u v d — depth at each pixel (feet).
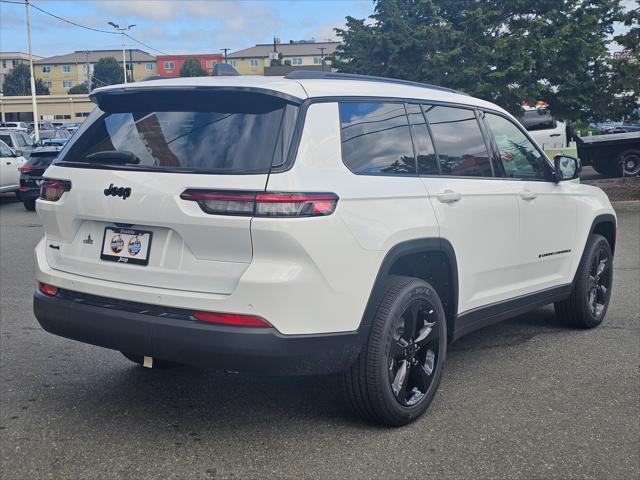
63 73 425.69
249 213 11.00
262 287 10.93
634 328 20.02
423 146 14.23
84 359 17.03
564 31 47.26
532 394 14.75
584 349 17.95
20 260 30.86
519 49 47.57
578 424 13.20
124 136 12.66
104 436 12.65
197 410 13.91
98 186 12.33
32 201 53.21
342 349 11.80
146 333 11.57
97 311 12.13
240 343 11.00
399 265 13.99
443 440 12.49
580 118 52.01
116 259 12.30
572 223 18.78
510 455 11.91
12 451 12.02
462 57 51.60
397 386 12.78
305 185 11.25
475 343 18.56
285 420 13.41
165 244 11.76
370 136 12.99
